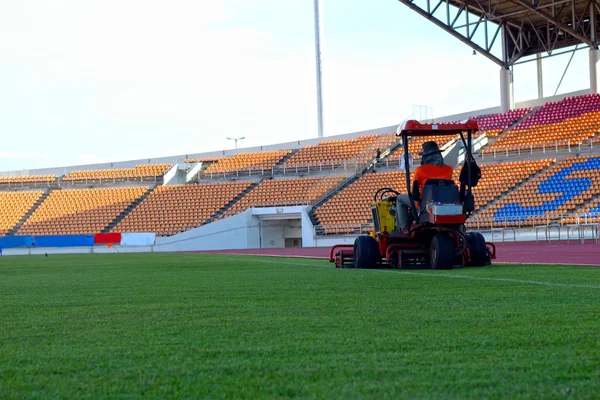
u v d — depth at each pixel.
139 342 3.86
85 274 12.43
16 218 43.38
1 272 14.27
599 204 29.12
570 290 6.21
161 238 38.53
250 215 37.56
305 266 13.61
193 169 45.62
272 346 3.59
